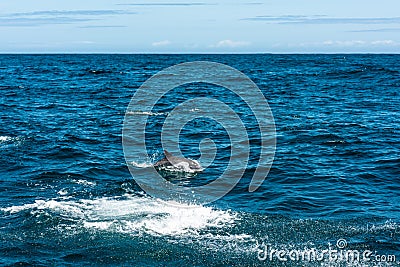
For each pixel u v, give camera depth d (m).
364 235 15.12
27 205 17.25
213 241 14.66
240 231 15.31
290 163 22.48
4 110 36.97
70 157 23.47
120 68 89.94
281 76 68.19
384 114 34.91
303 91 49.06
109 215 16.36
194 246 14.34
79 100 42.97
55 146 25.22
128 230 15.25
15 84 57.34
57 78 66.75
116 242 14.50
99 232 15.11
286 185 19.67
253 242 14.63
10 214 16.47
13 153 24.06
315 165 22.31
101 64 107.94
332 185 19.70
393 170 21.61
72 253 13.88
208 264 13.43
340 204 17.66
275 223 15.94
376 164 22.50
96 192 18.66
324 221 16.12
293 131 28.81
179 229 15.37
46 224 15.62
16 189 19.06
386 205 17.61
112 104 40.28
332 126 30.28
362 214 16.72
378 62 107.62
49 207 17.05
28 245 14.32
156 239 14.70
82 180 20.12
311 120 32.31
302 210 17.08
